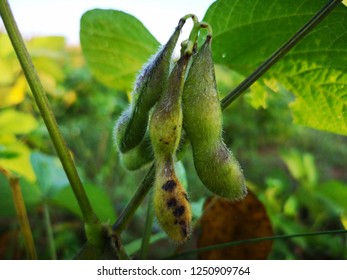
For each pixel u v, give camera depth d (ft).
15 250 1.23
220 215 0.95
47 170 1.07
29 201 1.01
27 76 0.67
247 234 0.95
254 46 0.84
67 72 2.24
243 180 0.67
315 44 0.80
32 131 1.39
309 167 1.59
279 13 0.80
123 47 0.92
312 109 0.86
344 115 0.85
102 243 0.71
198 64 0.65
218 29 0.83
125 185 1.89
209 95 0.65
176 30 0.67
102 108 2.13
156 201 0.63
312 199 1.55
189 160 1.79
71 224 1.50
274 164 2.40
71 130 2.11
